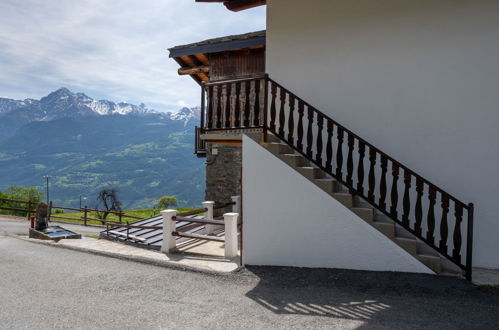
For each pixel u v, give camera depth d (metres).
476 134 5.09
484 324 3.18
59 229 10.41
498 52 4.94
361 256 4.77
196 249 7.16
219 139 5.87
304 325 3.25
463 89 5.16
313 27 6.31
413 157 5.51
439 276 4.36
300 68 6.44
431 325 3.18
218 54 10.20
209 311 3.63
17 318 3.48
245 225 5.48
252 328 3.21
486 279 4.33
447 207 4.29
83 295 4.15
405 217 4.53
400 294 3.94
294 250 5.17
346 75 6.04
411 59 5.52
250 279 4.71
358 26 5.93
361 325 3.21
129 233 9.12
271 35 6.67
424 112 5.43
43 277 4.91
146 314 3.57
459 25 5.17
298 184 5.14
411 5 5.50
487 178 5.02
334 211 4.93
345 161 6.02
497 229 4.94
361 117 5.93
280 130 5.38
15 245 7.54
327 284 4.37
